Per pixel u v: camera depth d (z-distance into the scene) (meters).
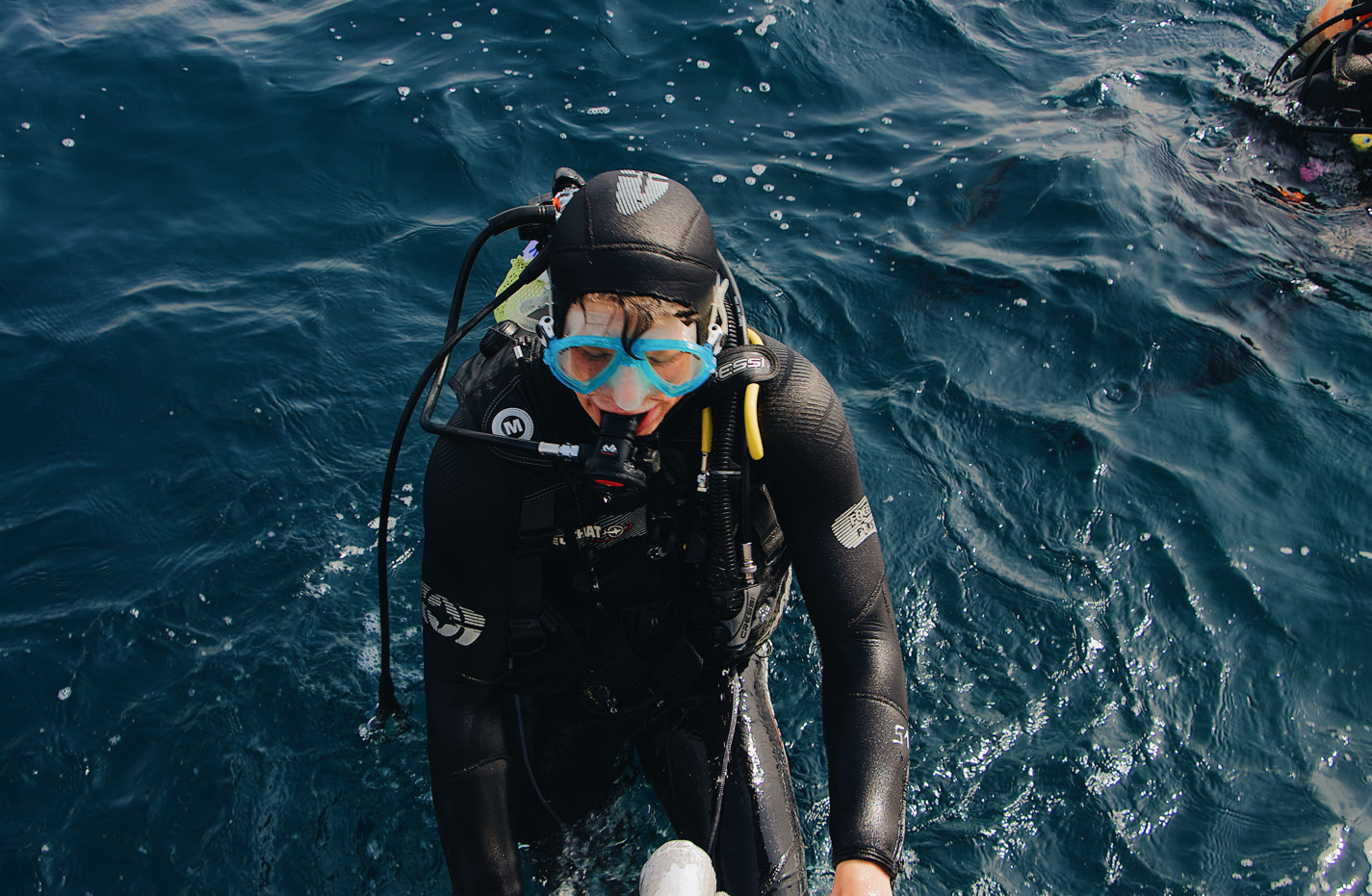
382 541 2.03
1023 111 4.59
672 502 1.72
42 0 5.18
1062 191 4.00
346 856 2.20
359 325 3.50
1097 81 4.79
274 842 2.22
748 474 1.64
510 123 4.36
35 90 4.51
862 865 1.57
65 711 2.44
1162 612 2.54
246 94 4.53
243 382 3.28
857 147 4.32
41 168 4.14
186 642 2.60
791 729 2.41
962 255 3.71
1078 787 2.22
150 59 4.74
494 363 1.68
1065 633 2.52
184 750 2.38
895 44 5.03
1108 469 2.90
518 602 1.74
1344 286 3.53
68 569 2.75
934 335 3.39
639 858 2.10
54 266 3.72
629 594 1.84
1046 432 3.04
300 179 4.13
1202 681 2.40
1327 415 3.03
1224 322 3.38
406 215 3.98
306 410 3.20
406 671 2.55
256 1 5.32
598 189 1.48
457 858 1.73
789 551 1.90
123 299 3.58
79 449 3.08
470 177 4.12
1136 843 2.12
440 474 1.64
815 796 2.26
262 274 3.71
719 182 4.09
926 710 2.39
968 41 5.11
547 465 1.60
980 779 2.26
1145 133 4.38
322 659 2.57
